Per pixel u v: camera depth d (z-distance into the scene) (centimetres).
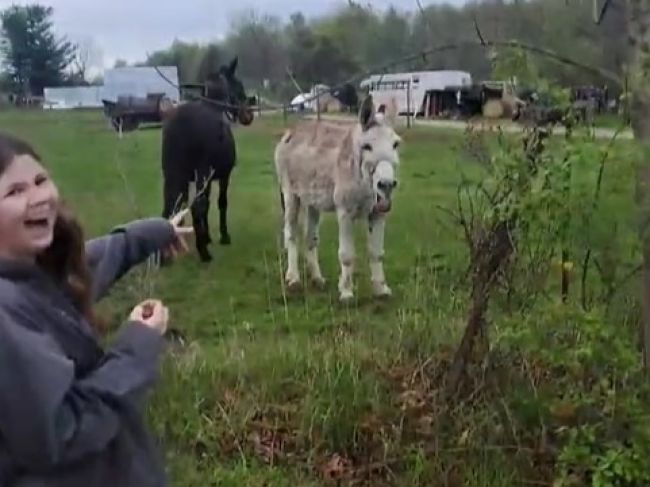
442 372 510
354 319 704
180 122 1011
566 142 406
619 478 395
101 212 1248
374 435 480
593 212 405
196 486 447
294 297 845
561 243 424
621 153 381
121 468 221
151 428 484
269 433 496
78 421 205
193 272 959
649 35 379
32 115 3125
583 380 446
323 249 1073
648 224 390
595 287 467
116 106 2902
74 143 2209
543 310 427
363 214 836
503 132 450
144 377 219
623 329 419
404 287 769
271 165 1923
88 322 229
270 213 1348
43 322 212
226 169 1073
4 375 200
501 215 428
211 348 643
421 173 1038
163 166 1029
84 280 235
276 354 574
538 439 450
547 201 405
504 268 467
